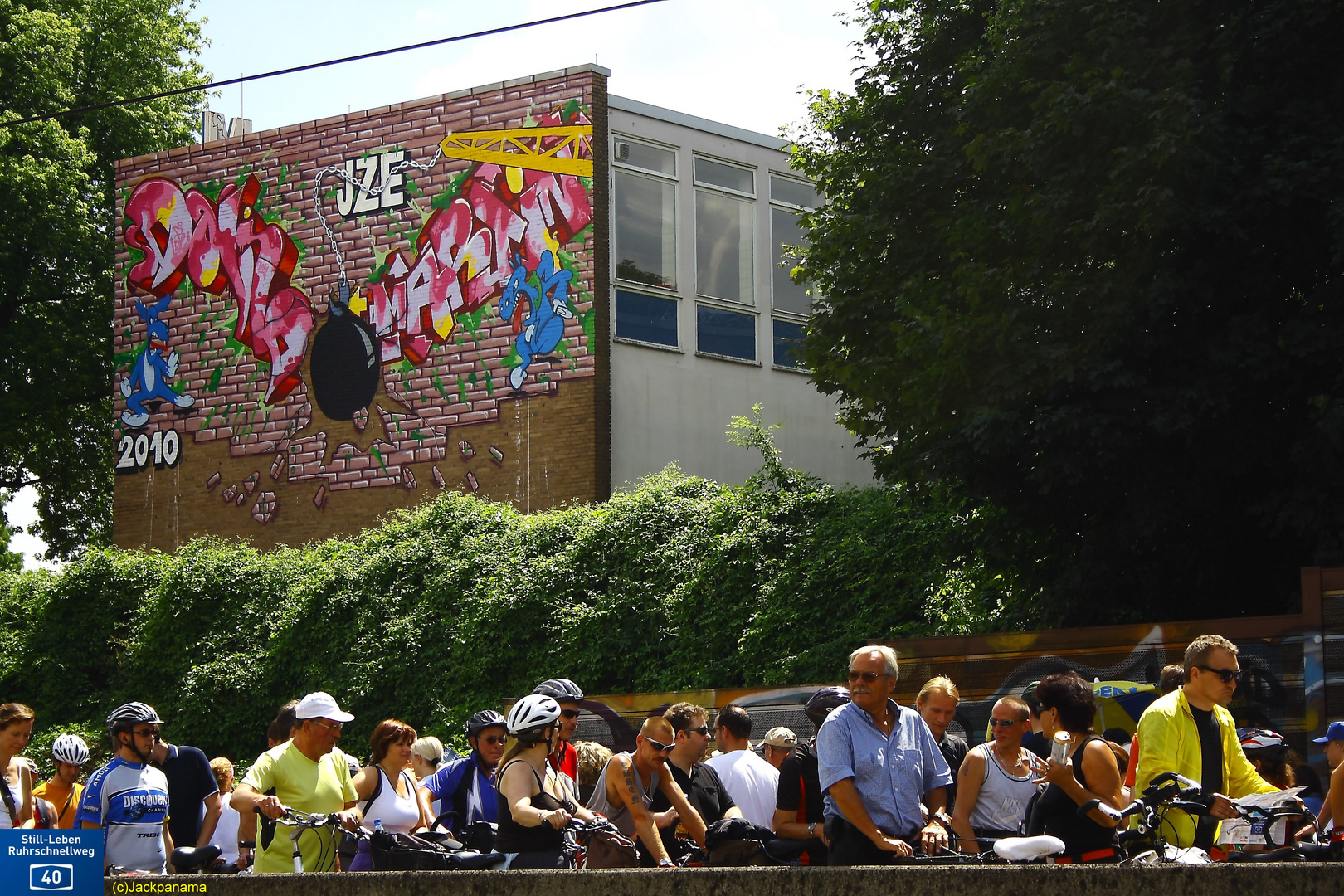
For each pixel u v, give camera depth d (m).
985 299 13.05
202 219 26.33
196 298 26.25
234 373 25.72
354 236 24.89
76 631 23.30
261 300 25.62
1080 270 13.04
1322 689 10.12
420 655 19.94
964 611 15.42
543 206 23.34
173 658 22.25
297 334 25.22
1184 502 12.70
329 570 21.23
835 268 15.27
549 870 5.42
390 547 21.09
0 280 30.19
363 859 7.32
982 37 14.05
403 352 24.22
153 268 26.67
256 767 7.75
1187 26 12.59
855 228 14.61
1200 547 13.44
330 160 25.25
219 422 25.75
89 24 31.56
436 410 23.81
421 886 5.61
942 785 6.33
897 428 14.49
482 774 8.26
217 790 8.90
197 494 25.81
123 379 26.66
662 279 23.84
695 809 7.58
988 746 7.10
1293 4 12.23
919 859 5.52
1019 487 13.31
